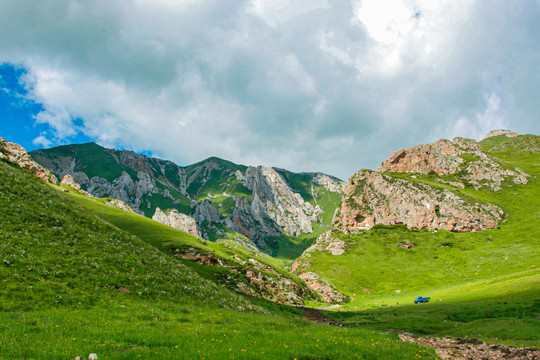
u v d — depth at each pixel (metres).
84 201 113.31
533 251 145.88
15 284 26.97
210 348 19.84
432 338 34.31
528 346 31.38
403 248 185.62
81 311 25.94
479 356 26.16
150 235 101.50
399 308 84.12
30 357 15.60
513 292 73.00
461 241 180.62
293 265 191.62
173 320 28.12
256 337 24.45
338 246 198.00
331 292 140.38
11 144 103.94
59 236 38.88
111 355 16.92
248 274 98.81
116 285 34.09
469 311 59.72
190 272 50.28
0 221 36.19
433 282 139.62
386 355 22.59
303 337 25.77
